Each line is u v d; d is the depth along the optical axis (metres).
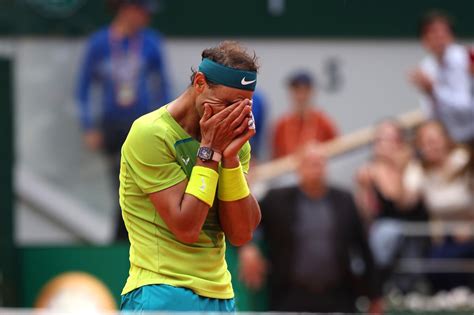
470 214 36.38
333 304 32.41
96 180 39.69
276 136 41.69
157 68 38.69
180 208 18.31
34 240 39.88
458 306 34.31
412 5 45.84
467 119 37.28
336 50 45.50
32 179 39.97
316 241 32.44
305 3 45.28
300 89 41.34
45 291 33.69
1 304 33.31
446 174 36.94
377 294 32.72
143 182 18.53
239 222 18.94
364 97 45.69
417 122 41.88
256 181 39.06
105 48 38.44
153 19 43.88
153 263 18.73
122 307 19.23
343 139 41.97
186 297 18.67
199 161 18.41
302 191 32.66
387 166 36.84
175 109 18.72
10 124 34.09
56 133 40.22
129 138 18.73
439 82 37.91
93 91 39.00
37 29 40.81
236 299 33.03
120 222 36.50
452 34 38.34
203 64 18.36
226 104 18.34
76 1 41.12
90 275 33.31
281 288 32.53
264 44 45.12
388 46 45.78
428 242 35.34
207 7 44.25
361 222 32.72
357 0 45.50
